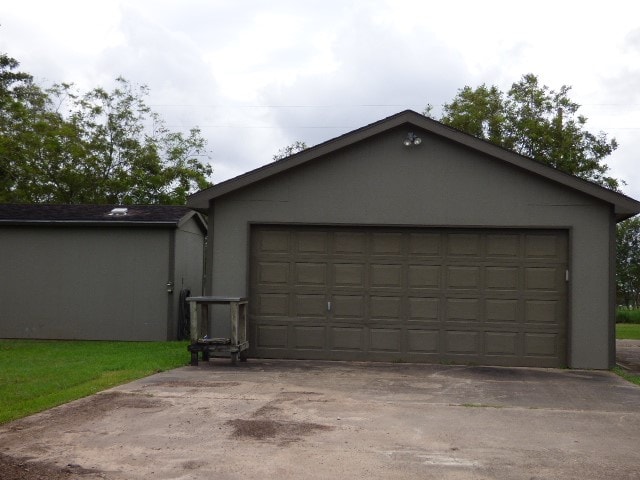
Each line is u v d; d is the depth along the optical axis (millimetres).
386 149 12812
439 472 5820
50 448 6383
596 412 8391
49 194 35875
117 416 7660
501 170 12562
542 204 12469
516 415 8117
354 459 6148
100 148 37406
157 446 6480
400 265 12766
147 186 37250
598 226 12352
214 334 13055
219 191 12914
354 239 12891
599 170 32656
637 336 22922
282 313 12953
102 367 11156
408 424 7516
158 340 16703
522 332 12492
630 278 50125
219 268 13039
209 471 5750
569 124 32844
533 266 12508
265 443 6613
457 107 34844
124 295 16844
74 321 16938
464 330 12594
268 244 13039
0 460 6000
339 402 8641
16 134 33969
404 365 12297
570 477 5746
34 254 17094
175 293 16969
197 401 8523
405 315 12711
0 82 32125
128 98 38406
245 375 10727
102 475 5625
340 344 12820
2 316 17125
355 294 12828
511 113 33969
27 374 10336
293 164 12805
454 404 8703
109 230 16953
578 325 12312
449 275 12664
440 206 12656
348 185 12859
